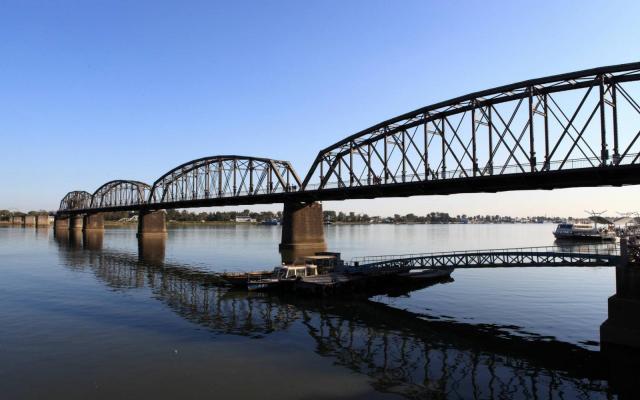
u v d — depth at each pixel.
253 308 35.41
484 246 107.94
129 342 25.78
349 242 128.62
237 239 140.38
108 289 44.06
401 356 23.97
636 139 39.81
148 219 144.50
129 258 76.50
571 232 126.62
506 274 56.31
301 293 41.94
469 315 33.66
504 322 31.45
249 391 19.12
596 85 43.25
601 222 120.69
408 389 19.59
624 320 24.50
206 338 26.81
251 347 25.19
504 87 49.50
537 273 57.41
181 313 33.38
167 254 84.62
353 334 28.20
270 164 93.81
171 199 132.50
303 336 27.61
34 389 19.11
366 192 69.25
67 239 136.38
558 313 34.12
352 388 19.61
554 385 20.20
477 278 52.75
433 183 56.12
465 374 21.42
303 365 22.41
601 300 39.22
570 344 26.20
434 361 23.22
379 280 46.09
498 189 54.72
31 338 26.39
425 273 51.97
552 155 45.62
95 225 180.38
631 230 50.75
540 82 46.66
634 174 42.22
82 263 68.19
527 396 19.03
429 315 33.69
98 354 23.62
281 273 44.69
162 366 21.98
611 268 62.09
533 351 24.92
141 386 19.52
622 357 23.89
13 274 55.03
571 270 60.19
